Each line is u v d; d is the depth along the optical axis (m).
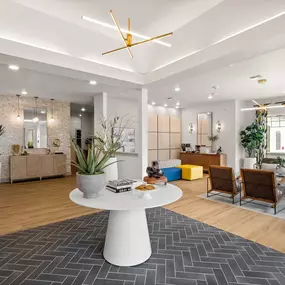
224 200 4.71
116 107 7.70
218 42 3.11
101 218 3.67
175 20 3.20
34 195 5.15
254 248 2.68
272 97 7.48
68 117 8.16
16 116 6.99
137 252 2.33
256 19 2.65
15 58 3.09
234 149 8.16
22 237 2.97
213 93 6.82
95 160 2.23
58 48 3.44
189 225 3.39
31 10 2.96
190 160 9.12
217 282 2.06
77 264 2.34
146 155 5.29
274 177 3.79
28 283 2.04
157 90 6.37
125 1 2.74
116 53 4.07
